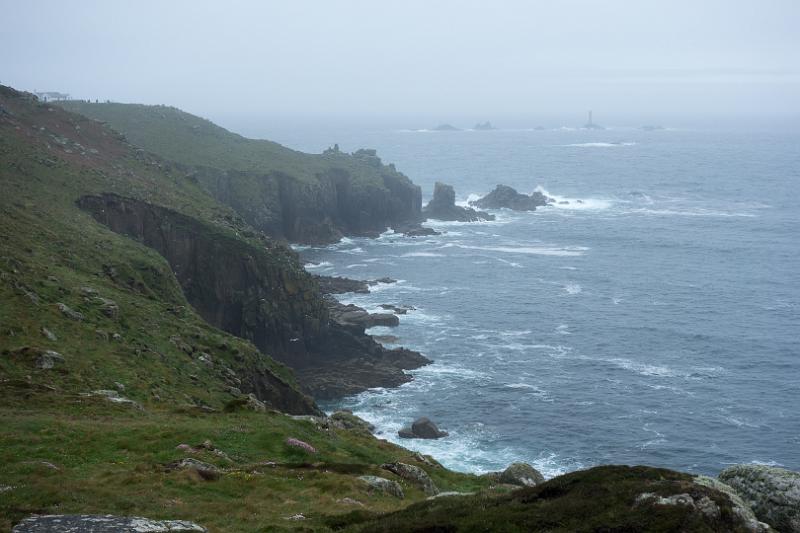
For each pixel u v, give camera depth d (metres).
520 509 28.14
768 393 107.19
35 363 55.06
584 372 115.12
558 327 137.62
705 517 25.03
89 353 61.91
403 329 135.50
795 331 135.00
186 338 82.38
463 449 89.12
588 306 151.62
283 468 40.22
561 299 157.00
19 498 28.92
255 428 47.16
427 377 113.12
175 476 35.53
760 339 130.50
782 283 171.38
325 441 49.53
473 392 107.19
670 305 152.50
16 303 65.00
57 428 41.50
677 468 84.94
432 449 88.88
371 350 122.44
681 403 103.50
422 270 182.50
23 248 84.38
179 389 63.28
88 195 122.81
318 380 110.44
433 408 101.69
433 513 29.66
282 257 132.50
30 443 38.72
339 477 39.12
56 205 112.94
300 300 124.75
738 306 151.75
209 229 128.88
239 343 90.81
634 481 28.11
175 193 147.25
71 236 99.50
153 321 81.56
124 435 41.97
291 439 45.78
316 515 32.03
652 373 114.94
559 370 116.06
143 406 52.19
